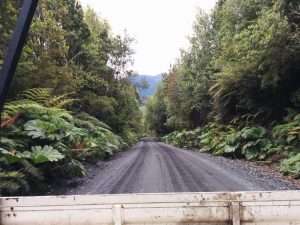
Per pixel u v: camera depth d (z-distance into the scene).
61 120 10.48
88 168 12.05
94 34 25.30
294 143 13.09
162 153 20.22
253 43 13.91
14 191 6.52
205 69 29.97
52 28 15.02
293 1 12.65
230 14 20.91
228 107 21.48
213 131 22.69
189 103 33.31
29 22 1.95
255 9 18.97
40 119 9.48
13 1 10.32
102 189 8.09
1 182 6.29
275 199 1.78
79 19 21.58
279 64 14.46
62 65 17.11
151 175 10.14
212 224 1.79
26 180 7.29
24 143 8.07
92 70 24.12
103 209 1.81
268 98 17.59
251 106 18.50
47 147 7.95
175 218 1.80
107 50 29.27
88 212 1.82
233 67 17.70
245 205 1.79
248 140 16.42
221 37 24.75
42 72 12.93
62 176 9.06
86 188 8.30
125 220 1.80
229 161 14.75
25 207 1.84
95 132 16.41
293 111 14.85
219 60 21.09
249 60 15.58
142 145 36.81
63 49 15.81
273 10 13.09
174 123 42.44
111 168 12.48
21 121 8.95
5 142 7.29
